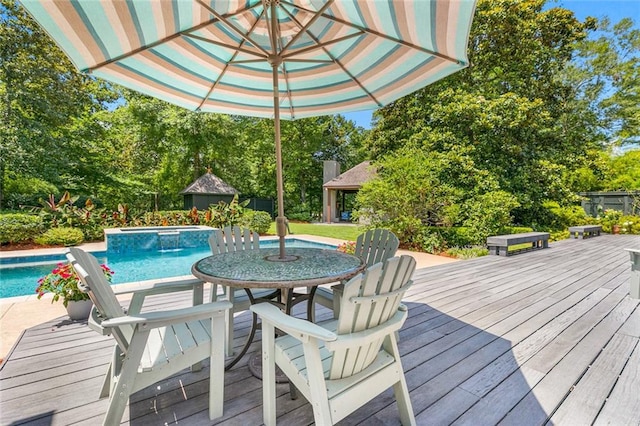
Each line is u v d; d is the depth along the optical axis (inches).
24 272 249.9
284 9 88.4
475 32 419.5
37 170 416.2
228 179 714.2
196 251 347.9
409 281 58.4
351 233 487.5
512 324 110.2
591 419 62.0
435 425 60.1
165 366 57.2
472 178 374.9
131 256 319.9
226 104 120.5
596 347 93.0
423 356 87.1
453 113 396.5
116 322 50.1
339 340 48.3
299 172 848.9
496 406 65.9
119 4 65.9
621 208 477.1
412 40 76.2
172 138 586.2
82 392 68.4
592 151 495.8
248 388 71.8
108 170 529.3
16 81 390.6
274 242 391.9
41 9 62.8
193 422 60.3
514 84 430.3
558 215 426.9
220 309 60.3
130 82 96.8
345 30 88.8
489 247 263.6
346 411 51.4
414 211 331.9
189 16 77.9
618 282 169.5
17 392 67.9
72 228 333.4
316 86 112.6
